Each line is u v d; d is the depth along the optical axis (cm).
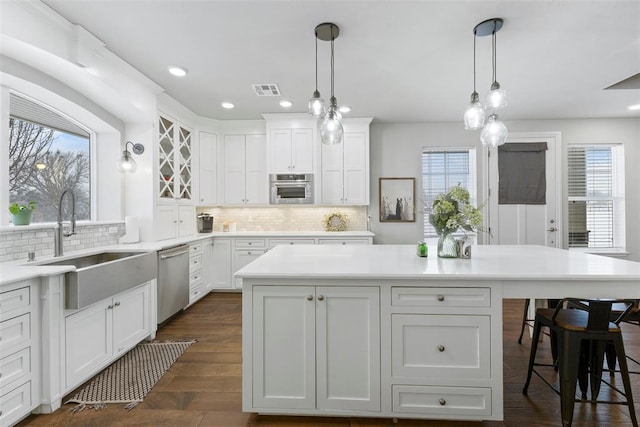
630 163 471
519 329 318
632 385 215
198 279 406
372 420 184
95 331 222
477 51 268
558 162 473
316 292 176
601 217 482
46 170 281
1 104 233
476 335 172
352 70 304
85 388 214
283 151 458
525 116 459
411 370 174
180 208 409
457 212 219
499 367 171
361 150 462
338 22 225
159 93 353
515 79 327
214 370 240
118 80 285
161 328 324
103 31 237
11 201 249
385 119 472
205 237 423
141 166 350
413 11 214
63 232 262
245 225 505
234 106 411
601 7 209
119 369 241
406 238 494
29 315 178
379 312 175
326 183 462
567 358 172
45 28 214
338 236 446
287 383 178
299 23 227
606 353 219
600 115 456
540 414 188
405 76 319
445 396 173
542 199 475
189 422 182
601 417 184
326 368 177
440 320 173
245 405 180
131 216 340
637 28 234
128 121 347
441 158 500
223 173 480
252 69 301
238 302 412
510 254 237
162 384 221
